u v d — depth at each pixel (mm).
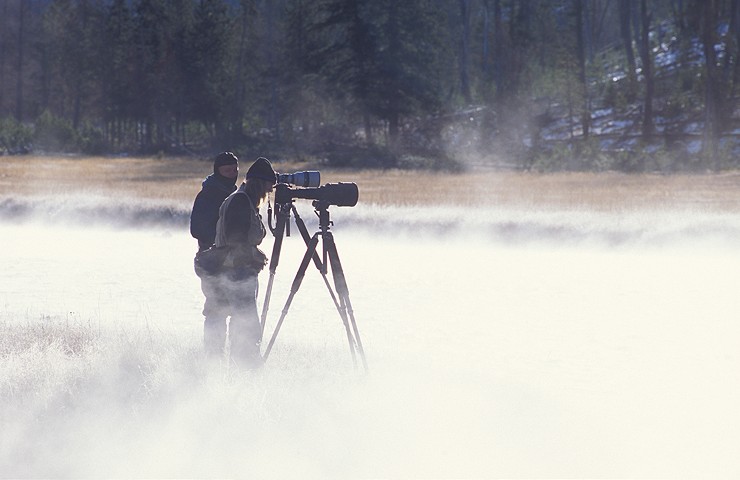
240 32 127188
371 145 80625
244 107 122500
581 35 100750
